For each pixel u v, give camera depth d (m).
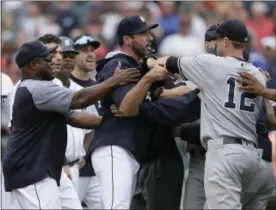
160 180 32.28
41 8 70.94
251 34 62.12
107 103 30.83
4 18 68.50
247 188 29.88
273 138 40.91
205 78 29.42
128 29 31.03
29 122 29.39
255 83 29.27
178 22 64.12
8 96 35.47
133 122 30.86
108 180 30.27
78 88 37.00
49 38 34.44
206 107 29.58
